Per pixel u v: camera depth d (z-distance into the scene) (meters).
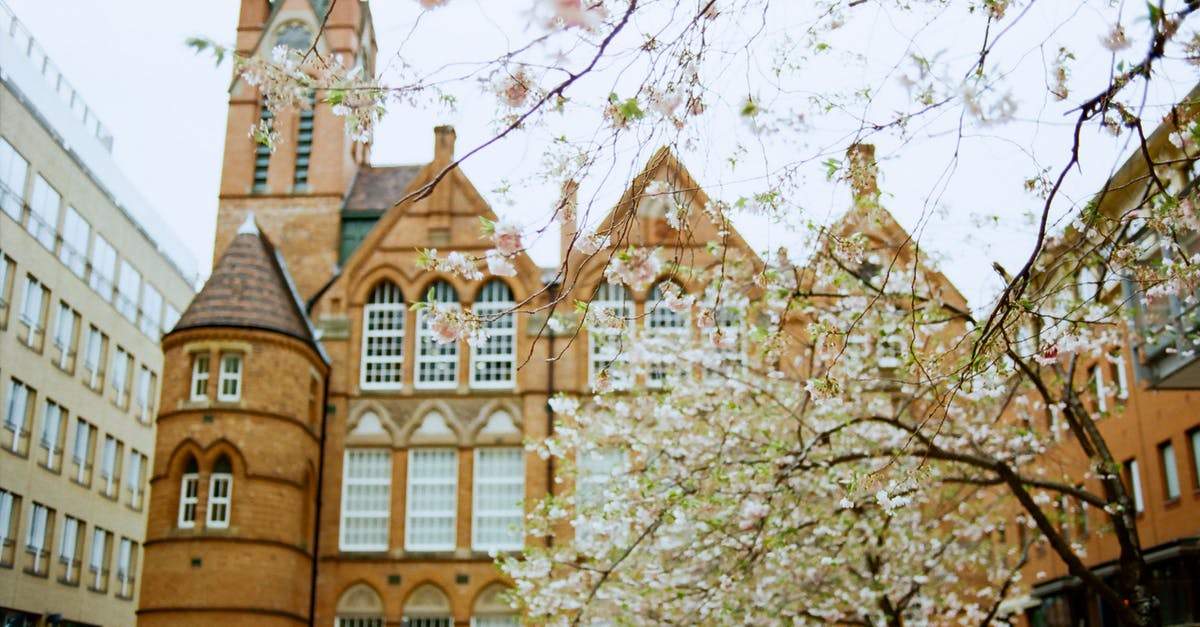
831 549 23.41
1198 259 13.11
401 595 39.31
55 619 49.62
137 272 61.25
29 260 47.94
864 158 11.48
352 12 48.00
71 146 52.28
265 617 36.00
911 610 29.03
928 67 9.75
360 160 49.31
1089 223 10.48
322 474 40.50
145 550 36.69
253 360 37.84
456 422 40.91
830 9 10.68
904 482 15.31
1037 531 26.55
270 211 45.38
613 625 26.55
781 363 28.88
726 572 21.41
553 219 10.22
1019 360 14.50
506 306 42.19
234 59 8.87
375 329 42.28
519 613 39.00
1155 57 8.85
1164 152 19.95
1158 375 24.95
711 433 25.30
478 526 40.00
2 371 45.47
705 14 9.21
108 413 56.88
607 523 24.19
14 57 46.94
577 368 41.00
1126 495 20.16
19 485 47.06
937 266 23.64
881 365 26.77
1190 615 28.48
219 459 37.31
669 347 26.45
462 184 43.50
